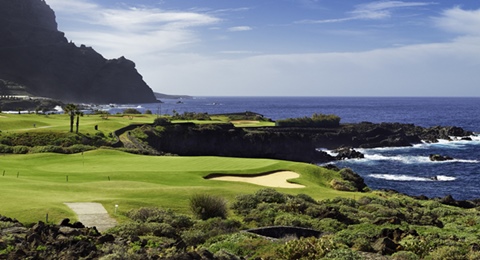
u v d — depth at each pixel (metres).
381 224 29.48
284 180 52.97
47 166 56.34
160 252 17.45
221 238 22.47
